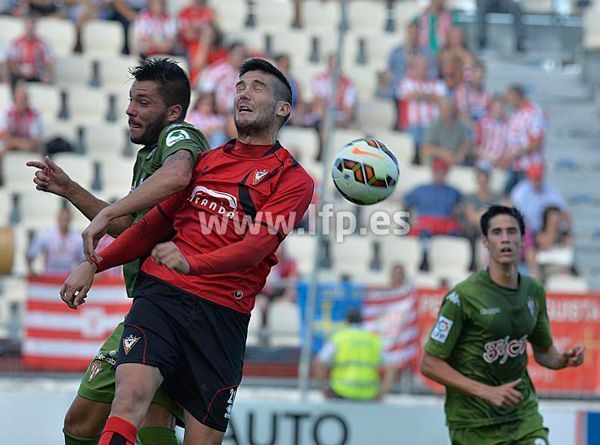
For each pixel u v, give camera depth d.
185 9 50.72
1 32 51.50
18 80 48.41
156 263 14.57
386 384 32.97
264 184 15.10
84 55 51.59
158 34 50.22
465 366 20.86
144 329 14.80
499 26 60.00
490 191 46.62
